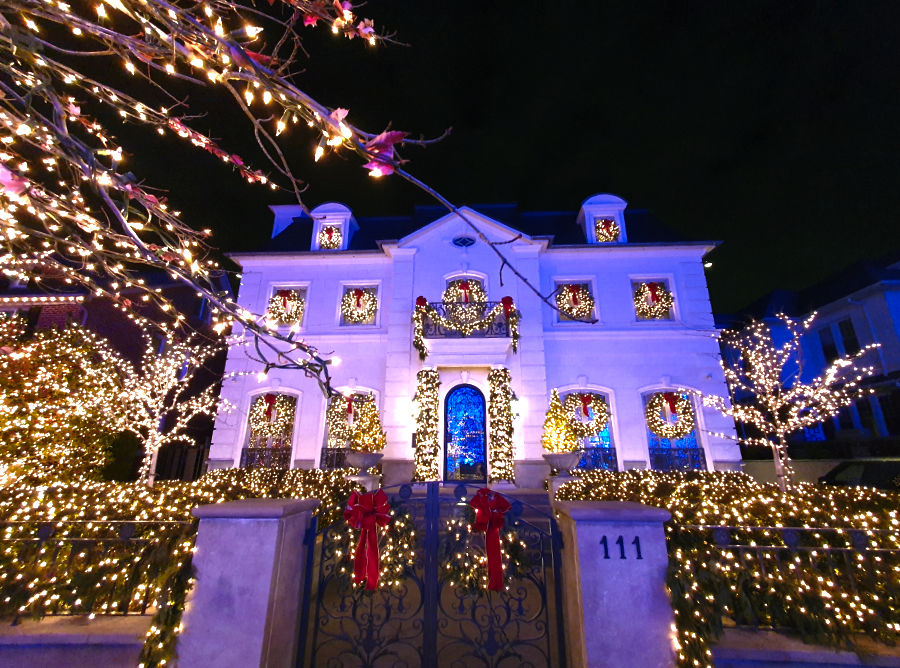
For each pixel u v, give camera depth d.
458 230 13.78
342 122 1.52
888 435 13.36
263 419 12.77
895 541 3.30
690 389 12.11
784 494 5.32
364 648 3.22
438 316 12.38
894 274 14.45
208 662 2.62
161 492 5.19
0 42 1.60
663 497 5.25
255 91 1.75
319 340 13.46
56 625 3.26
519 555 4.42
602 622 2.65
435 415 11.64
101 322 14.68
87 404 9.17
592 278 13.48
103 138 2.51
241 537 2.85
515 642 3.12
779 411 15.35
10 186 1.48
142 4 1.57
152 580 3.49
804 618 3.04
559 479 9.34
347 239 14.96
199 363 12.23
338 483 6.65
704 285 13.10
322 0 1.73
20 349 8.54
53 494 4.95
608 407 12.38
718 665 2.88
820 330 16.11
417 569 5.07
